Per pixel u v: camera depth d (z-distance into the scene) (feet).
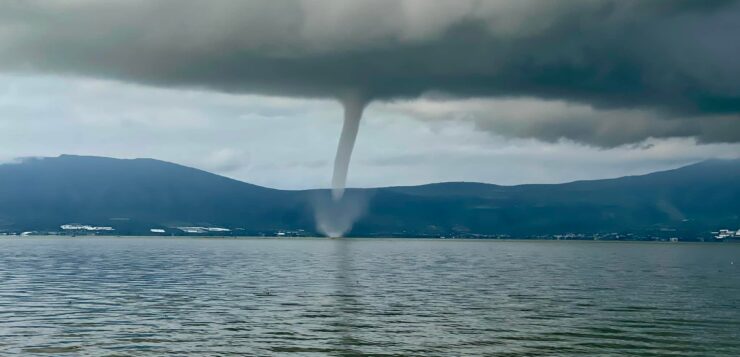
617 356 150.51
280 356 147.23
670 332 181.78
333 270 457.68
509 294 284.61
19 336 167.63
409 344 161.79
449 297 268.82
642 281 372.99
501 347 159.12
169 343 159.94
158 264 516.73
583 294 287.48
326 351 153.07
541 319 204.95
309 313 214.07
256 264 535.19
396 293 284.82
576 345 162.40
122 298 255.09
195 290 290.56
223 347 155.84
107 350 151.43
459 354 151.02
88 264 507.71
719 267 561.84
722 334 178.91
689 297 275.80
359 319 201.67
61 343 159.02
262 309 223.51
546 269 502.79
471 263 599.16
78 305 231.50
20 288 295.89
